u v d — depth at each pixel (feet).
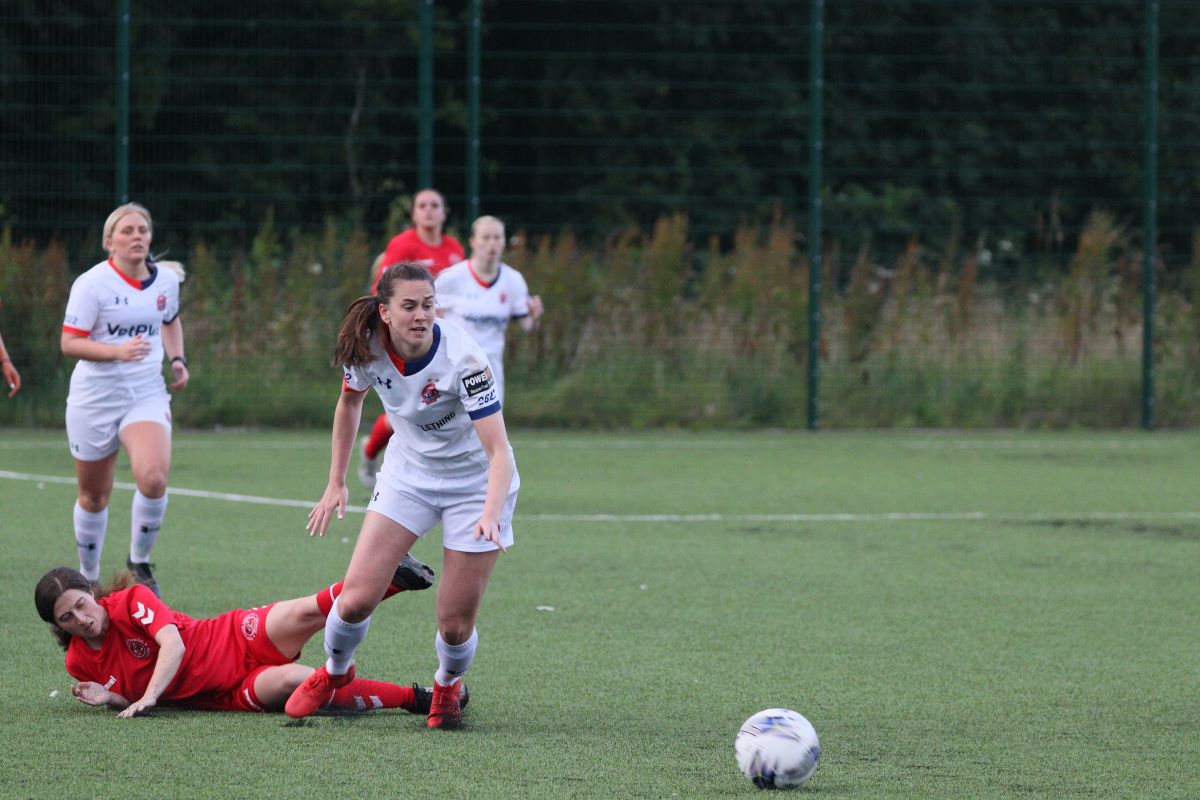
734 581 101.76
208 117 250.78
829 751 62.59
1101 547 117.39
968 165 289.94
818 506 138.31
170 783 56.34
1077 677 76.38
